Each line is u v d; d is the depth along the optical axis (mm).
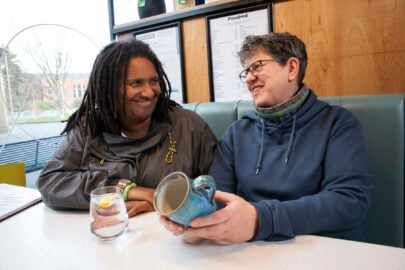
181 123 1124
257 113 1038
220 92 1609
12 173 1433
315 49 1326
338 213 708
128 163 1015
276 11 1390
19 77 2041
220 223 592
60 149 1066
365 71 1241
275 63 958
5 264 602
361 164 836
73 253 634
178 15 1656
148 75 1018
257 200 969
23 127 2107
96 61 1061
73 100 2211
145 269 558
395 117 1034
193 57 1673
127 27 1874
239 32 1497
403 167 1028
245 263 558
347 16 1243
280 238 641
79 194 876
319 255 572
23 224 809
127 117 1070
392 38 1175
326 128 928
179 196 572
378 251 576
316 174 890
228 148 1097
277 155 964
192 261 577
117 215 692
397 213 1041
